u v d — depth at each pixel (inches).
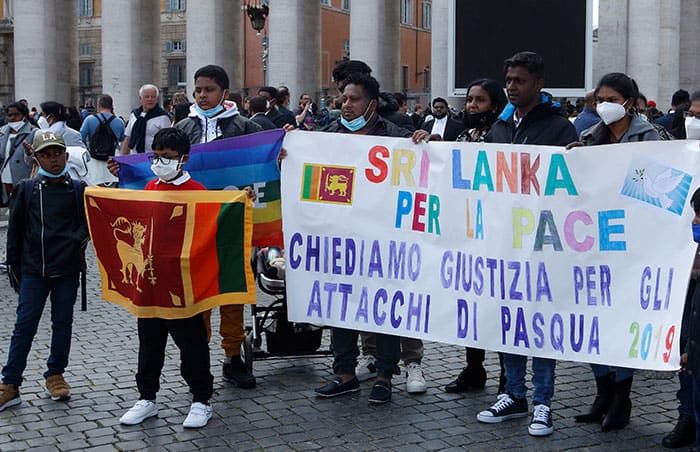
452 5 692.7
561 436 266.8
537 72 270.8
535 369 269.4
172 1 2429.9
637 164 253.6
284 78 1482.5
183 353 274.7
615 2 1243.2
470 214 275.4
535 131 274.2
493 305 272.7
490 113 299.4
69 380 325.1
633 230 254.4
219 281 273.1
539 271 266.4
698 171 246.5
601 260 258.7
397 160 285.9
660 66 1302.9
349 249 291.6
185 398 303.6
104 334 396.5
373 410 289.9
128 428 274.5
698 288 237.1
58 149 288.2
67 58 1712.6
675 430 257.3
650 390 314.2
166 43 2440.9
